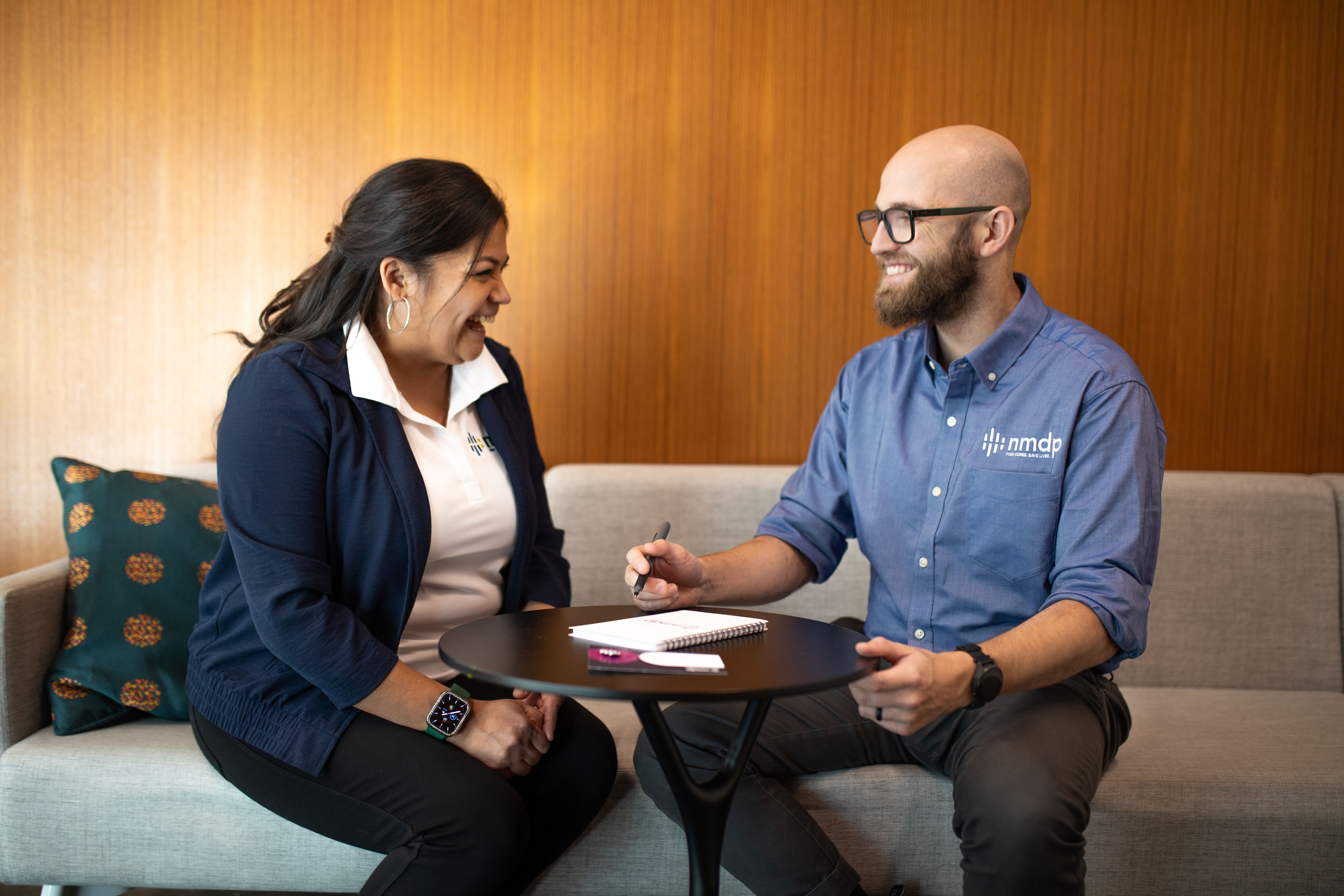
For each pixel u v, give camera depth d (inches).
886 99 81.8
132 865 54.6
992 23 81.4
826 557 62.1
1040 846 43.2
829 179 82.4
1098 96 81.7
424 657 55.4
